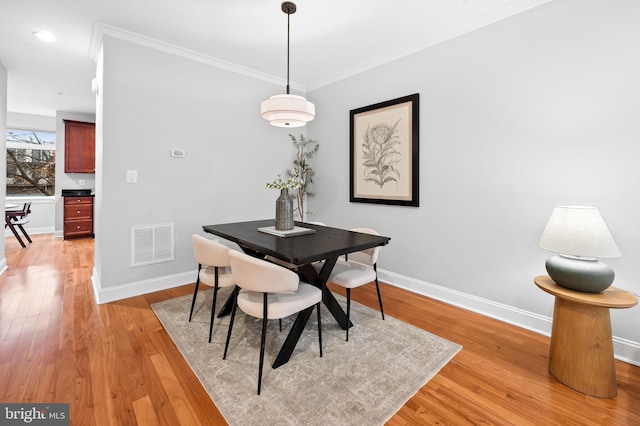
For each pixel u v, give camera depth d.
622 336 2.02
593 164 2.06
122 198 2.90
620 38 1.93
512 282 2.50
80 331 2.28
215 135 3.52
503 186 2.51
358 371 1.85
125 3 2.38
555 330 1.83
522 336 2.30
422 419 1.48
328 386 1.71
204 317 2.54
